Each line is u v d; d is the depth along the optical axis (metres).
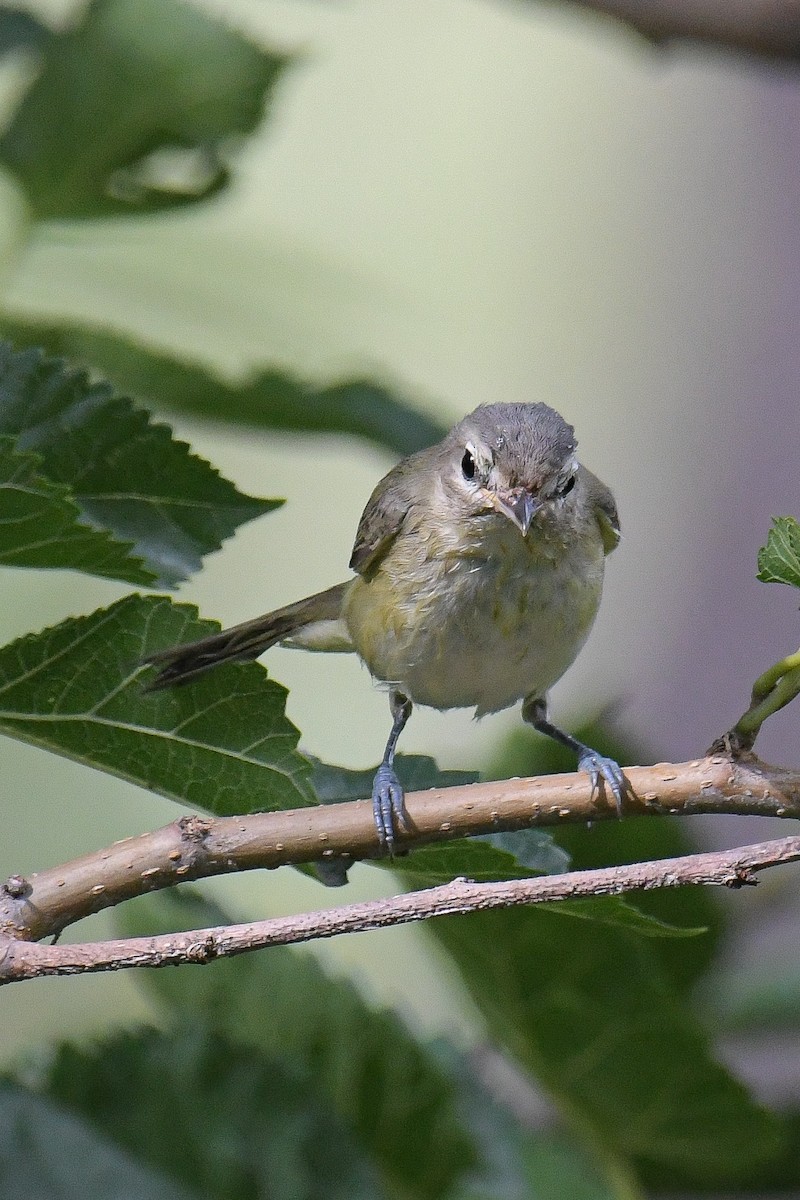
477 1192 8.38
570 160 24.06
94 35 10.28
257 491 20.38
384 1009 8.62
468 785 6.62
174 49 10.31
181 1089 8.02
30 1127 7.75
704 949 9.59
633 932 7.73
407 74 24.14
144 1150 7.88
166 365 10.13
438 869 6.86
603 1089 8.15
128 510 7.71
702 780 6.52
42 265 12.37
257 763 6.87
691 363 21.73
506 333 22.44
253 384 10.27
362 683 18.88
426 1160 8.37
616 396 22.17
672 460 21.33
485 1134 8.76
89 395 7.51
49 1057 8.09
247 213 22.42
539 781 6.59
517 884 5.62
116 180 10.56
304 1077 8.19
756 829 14.79
